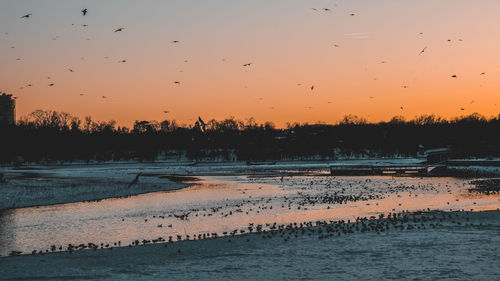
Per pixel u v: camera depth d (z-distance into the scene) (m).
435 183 79.19
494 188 67.25
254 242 27.91
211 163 199.38
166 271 22.03
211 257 24.61
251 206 47.72
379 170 114.75
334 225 32.91
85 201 55.66
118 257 25.02
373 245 26.06
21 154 199.38
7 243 31.12
